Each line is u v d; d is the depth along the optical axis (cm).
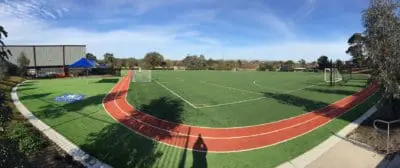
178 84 3434
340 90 2730
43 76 4431
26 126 1189
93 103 1908
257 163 843
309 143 1021
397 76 967
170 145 1008
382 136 1048
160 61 8538
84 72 5056
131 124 1312
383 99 1160
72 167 804
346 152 915
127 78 4419
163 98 2188
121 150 947
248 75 5488
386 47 955
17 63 4800
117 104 1883
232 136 1132
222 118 1464
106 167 805
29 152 892
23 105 1808
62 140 1049
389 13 955
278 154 916
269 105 1877
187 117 1483
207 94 2455
